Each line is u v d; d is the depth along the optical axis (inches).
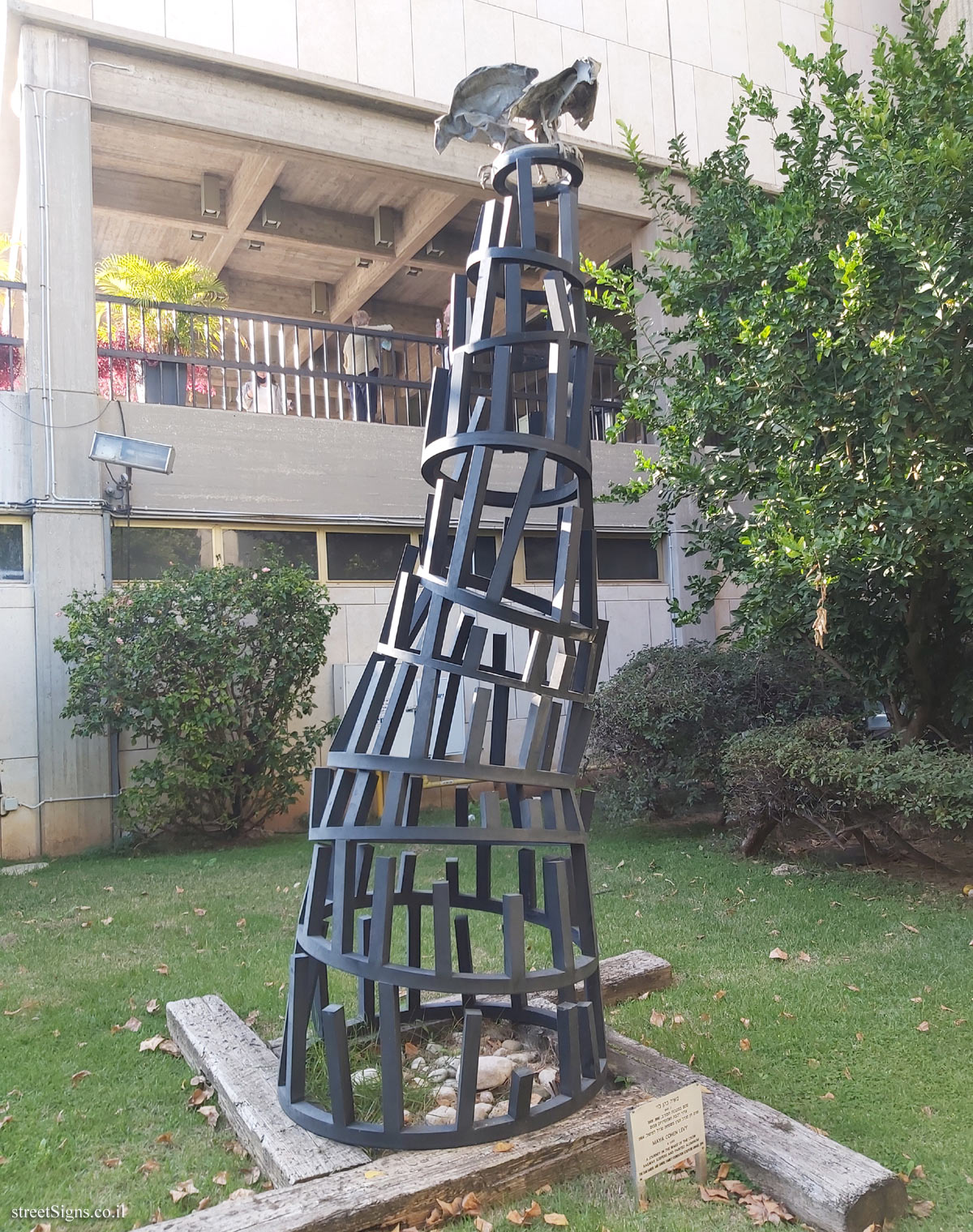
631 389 303.9
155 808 334.3
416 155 418.9
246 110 385.7
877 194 225.1
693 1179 114.1
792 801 276.2
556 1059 140.7
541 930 216.8
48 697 335.0
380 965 112.4
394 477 403.9
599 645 134.8
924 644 290.7
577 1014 121.5
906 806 236.4
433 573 123.6
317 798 128.6
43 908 245.3
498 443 120.7
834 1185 104.2
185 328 395.2
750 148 495.8
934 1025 158.4
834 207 275.4
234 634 324.8
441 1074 136.2
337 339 571.2
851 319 223.9
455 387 127.7
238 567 350.3
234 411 378.3
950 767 235.9
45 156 347.6
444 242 565.3
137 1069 146.5
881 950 198.7
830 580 227.1
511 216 129.0
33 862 321.1
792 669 327.9
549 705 123.5
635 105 469.7
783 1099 134.8
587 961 126.4
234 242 515.5
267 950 204.7
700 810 370.9
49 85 350.6
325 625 346.9
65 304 346.9
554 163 128.6
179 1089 139.7
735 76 497.0
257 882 272.8
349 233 533.6
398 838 114.0
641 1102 118.5
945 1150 121.3
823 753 256.4
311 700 372.8
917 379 224.1
